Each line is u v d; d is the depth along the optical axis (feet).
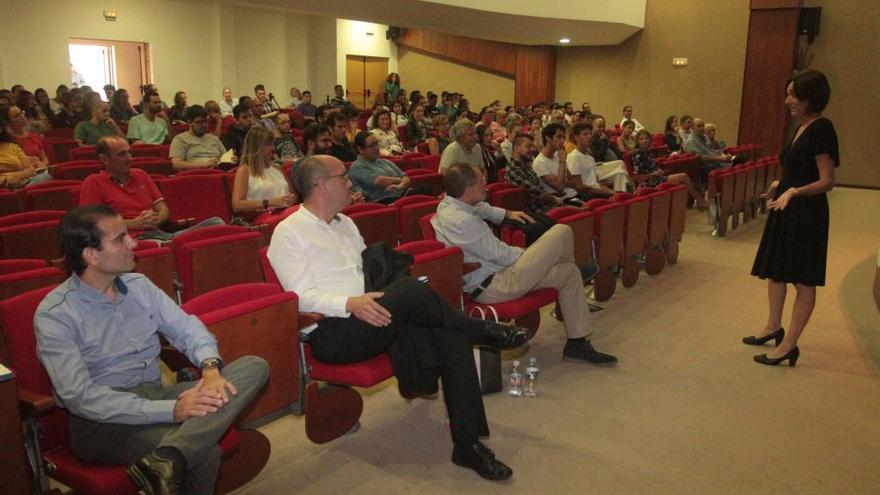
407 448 8.48
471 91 51.72
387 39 53.21
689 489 7.66
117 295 6.45
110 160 12.76
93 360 6.22
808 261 10.87
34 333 6.13
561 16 36.27
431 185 17.92
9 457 5.42
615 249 14.60
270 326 7.29
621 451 8.46
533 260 10.27
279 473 7.85
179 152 19.79
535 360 11.14
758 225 25.02
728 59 39.70
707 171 28.91
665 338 12.63
